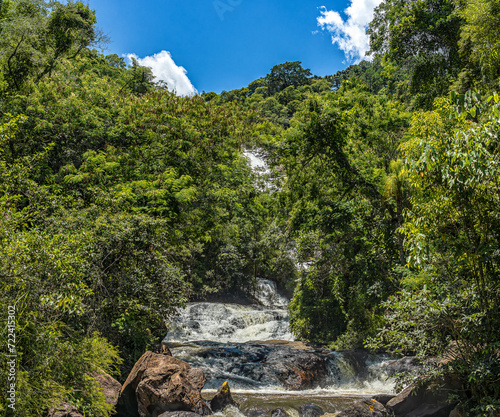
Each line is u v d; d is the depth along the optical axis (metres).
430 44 24.62
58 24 27.19
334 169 19.33
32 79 25.09
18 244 5.65
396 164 14.52
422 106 25.81
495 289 6.50
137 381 8.59
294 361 14.13
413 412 7.71
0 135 8.32
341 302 17.91
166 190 19.42
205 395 11.10
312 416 9.59
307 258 20.59
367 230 18.23
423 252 6.39
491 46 13.62
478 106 5.35
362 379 13.85
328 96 19.30
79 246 7.89
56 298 5.95
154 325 12.59
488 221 6.19
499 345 5.91
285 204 20.00
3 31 20.95
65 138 20.39
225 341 21.28
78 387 6.50
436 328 7.14
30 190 9.22
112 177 19.42
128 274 11.32
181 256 19.84
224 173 30.88
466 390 7.15
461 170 5.71
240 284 32.03
